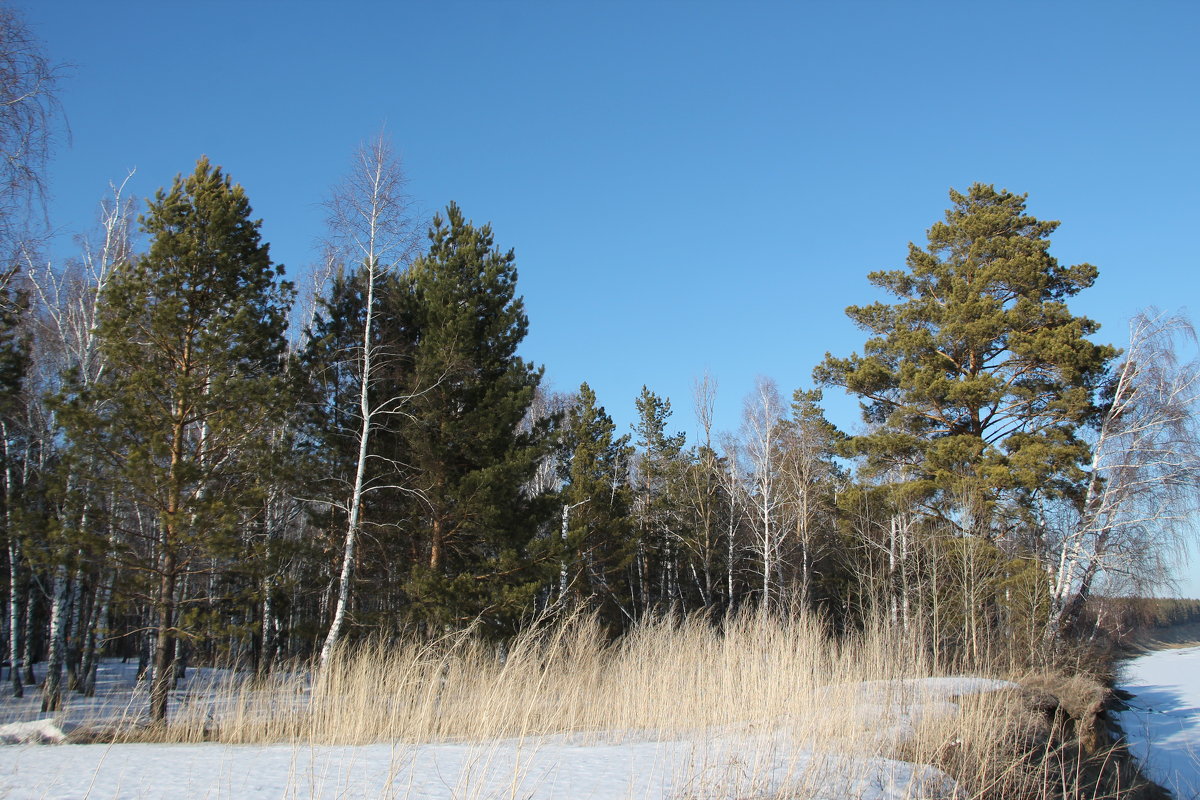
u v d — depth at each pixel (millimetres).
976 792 8086
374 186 18938
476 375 19984
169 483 14758
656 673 12281
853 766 7742
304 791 6223
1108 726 18109
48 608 26953
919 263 29781
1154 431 24688
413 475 19547
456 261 20797
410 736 9766
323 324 20703
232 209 16594
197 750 8453
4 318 16391
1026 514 24719
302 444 19547
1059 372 24891
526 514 20984
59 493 14703
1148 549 24625
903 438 27312
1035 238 28094
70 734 10430
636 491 39250
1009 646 21594
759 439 34250
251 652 21016
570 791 6328
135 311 15391
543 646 12789
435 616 17469
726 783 6598
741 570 36875
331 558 19656
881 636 14195
